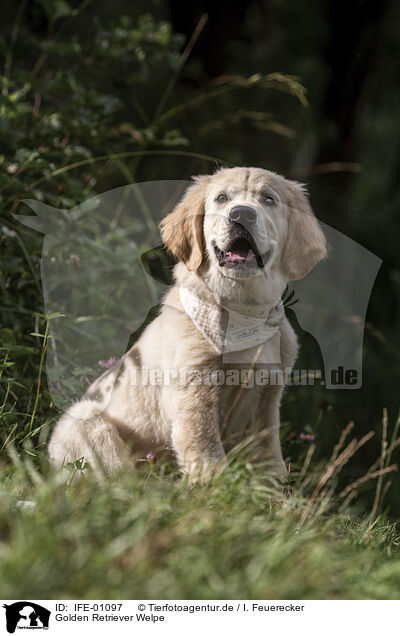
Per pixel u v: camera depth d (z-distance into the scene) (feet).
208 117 30.94
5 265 19.33
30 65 25.54
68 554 10.07
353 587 11.02
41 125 22.00
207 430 15.80
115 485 13.14
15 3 27.04
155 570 10.11
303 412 23.62
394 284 30.42
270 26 34.83
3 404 16.99
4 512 11.18
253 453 16.58
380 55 34.94
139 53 25.29
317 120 34.24
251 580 10.21
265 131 33.35
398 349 28.30
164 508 11.98
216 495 13.64
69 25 27.50
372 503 22.80
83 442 16.34
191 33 31.14
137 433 16.78
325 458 22.17
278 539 11.59
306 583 10.50
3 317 19.57
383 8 32.07
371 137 37.35
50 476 13.38
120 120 28.45
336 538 14.03
